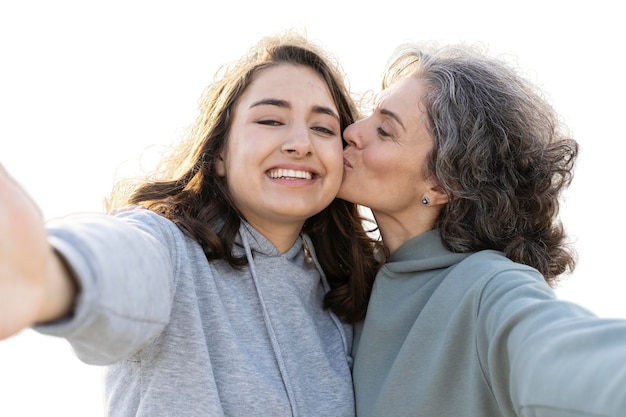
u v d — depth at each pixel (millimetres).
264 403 1337
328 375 1504
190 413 1249
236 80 1588
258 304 1482
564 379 916
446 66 1686
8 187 684
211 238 1443
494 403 1272
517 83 1726
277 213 1508
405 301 1559
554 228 1713
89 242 822
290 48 1623
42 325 753
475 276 1400
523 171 1649
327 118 1587
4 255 658
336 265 1752
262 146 1489
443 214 1659
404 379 1424
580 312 1073
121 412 1310
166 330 1283
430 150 1622
